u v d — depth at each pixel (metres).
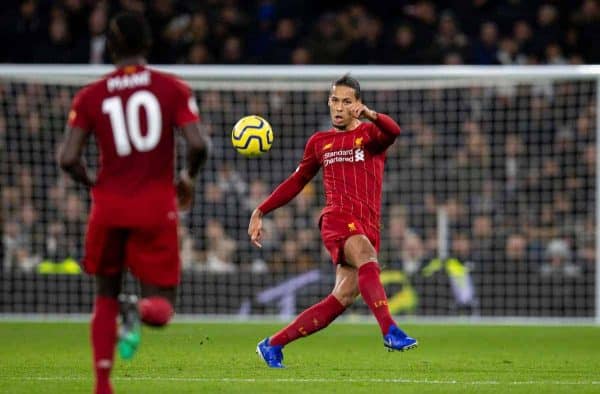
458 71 45.41
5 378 23.23
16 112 51.62
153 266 17.59
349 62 55.09
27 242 48.97
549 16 56.62
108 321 17.64
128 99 17.42
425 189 51.56
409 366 26.33
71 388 21.38
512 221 50.59
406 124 53.59
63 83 48.50
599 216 44.91
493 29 55.31
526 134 53.22
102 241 17.59
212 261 48.47
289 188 25.30
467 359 28.58
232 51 55.59
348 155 24.55
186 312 47.50
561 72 45.25
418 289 46.69
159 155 17.47
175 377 23.38
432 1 60.12
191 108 17.64
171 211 17.55
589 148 52.25
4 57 57.34
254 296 47.25
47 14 57.88
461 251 48.31
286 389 21.12
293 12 59.94
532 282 47.34
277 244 49.22
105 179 17.58
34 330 39.72
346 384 22.06
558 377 23.88
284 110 53.44
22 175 51.00
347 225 24.17
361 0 60.41
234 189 51.12
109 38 17.89
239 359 27.81
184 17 57.75
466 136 52.50
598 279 45.00
